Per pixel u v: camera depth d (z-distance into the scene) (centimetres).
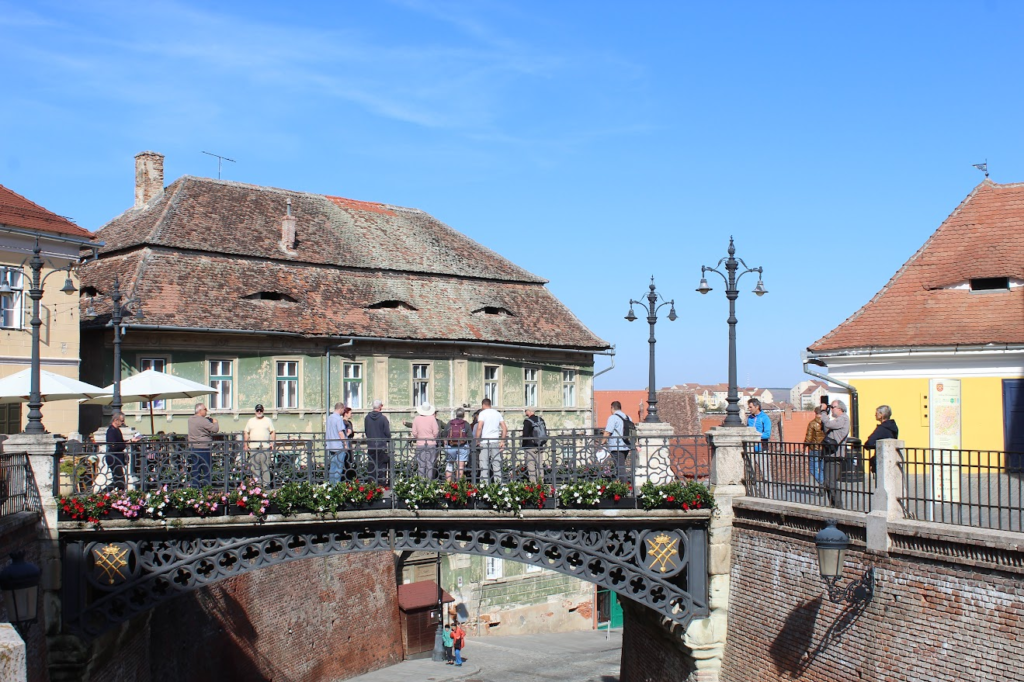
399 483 1748
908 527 1321
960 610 1252
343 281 3488
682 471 1772
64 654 1650
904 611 1334
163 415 2911
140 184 3516
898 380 2144
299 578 2917
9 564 1470
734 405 1759
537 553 1780
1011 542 1176
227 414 3038
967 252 2203
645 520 1731
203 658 2412
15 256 2467
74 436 2381
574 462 1775
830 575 1404
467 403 3672
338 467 1777
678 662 1862
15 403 2467
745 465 1742
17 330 2461
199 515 1697
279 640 2788
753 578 1670
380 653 3331
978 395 2052
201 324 2955
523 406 3919
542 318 4025
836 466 1528
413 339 3462
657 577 1739
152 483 1725
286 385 3198
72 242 2580
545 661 3378
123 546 1716
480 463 1809
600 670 3203
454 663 3331
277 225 3544
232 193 3591
